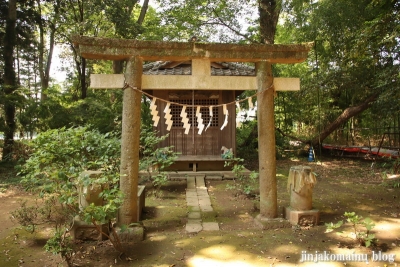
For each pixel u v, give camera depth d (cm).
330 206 533
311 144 1222
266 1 1191
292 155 1262
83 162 439
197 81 432
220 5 1279
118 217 402
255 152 1249
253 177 583
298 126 1570
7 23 1060
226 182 759
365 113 1322
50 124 961
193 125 810
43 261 329
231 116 853
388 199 576
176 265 317
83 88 1284
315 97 1279
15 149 1011
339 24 895
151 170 775
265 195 441
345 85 1040
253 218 471
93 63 1622
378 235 390
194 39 767
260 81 439
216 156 842
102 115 1015
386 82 752
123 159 408
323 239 380
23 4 1159
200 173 800
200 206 541
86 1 1080
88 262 325
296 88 455
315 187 693
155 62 866
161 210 519
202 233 408
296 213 427
